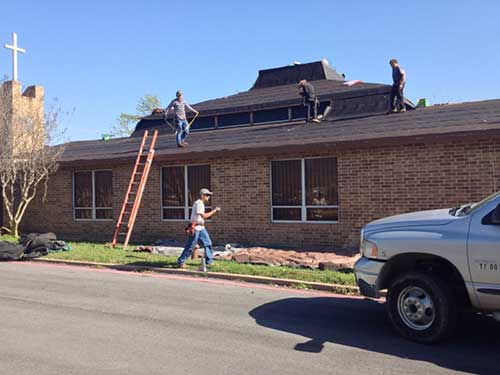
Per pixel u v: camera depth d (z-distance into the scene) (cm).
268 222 1470
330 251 1300
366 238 664
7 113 1836
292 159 1438
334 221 1389
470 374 505
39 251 1372
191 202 1614
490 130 1135
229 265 1115
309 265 1098
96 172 1817
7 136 1788
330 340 618
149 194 1678
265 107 2041
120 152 1844
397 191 1285
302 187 1431
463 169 1205
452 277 618
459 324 686
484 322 696
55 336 630
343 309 779
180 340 616
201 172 1598
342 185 1362
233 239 1520
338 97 1859
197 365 526
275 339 621
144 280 1041
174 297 870
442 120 1350
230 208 1529
